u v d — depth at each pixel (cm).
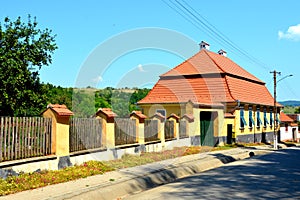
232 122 3130
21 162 1066
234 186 1116
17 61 1689
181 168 1490
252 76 4219
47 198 898
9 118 1046
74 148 1343
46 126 1195
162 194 1001
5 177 1012
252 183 1177
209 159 1864
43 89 1862
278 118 4678
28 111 1766
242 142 3328
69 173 1185
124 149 1683
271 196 959
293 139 5441
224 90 3147
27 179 1043
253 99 3634
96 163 1399
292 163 1858
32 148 1135
